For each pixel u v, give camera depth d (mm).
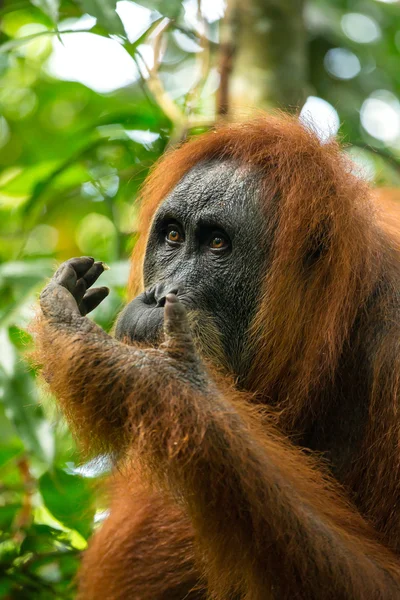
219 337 6793
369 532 6246
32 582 8328
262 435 6090
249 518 5672
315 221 6777
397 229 7691
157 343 6316
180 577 7352
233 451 5613
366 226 6891
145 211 8039
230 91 10594
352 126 14281
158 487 5918
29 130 16781
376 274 6812
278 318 6781
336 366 6633
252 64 10594
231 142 7230
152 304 6668
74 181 11188
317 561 5660
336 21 14508
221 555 5887
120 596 7703
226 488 5633
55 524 9242
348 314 6613
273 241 6805
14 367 8312
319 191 6867
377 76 15445
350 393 6695
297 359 6785
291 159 6973
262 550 5719
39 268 9641
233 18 10711
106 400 5840
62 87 16359
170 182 7449
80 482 8680
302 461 6344
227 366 6832
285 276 6754
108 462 7082
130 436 5832
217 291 6824
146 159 10391
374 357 6500
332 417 6789
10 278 9539
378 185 10992
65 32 9164
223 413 5730
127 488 7914
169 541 7410
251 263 6816
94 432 5926
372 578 5773
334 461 6770
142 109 10523
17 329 9508
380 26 16453
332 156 7215
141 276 7969
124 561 7707
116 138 10320
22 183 11469
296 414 6766
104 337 6031
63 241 15727
